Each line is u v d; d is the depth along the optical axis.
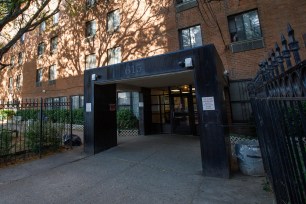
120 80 6.03
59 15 16.45
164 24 10.76
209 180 3.95
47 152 6.47
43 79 17.53
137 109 11.23
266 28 7.98
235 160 5.20
